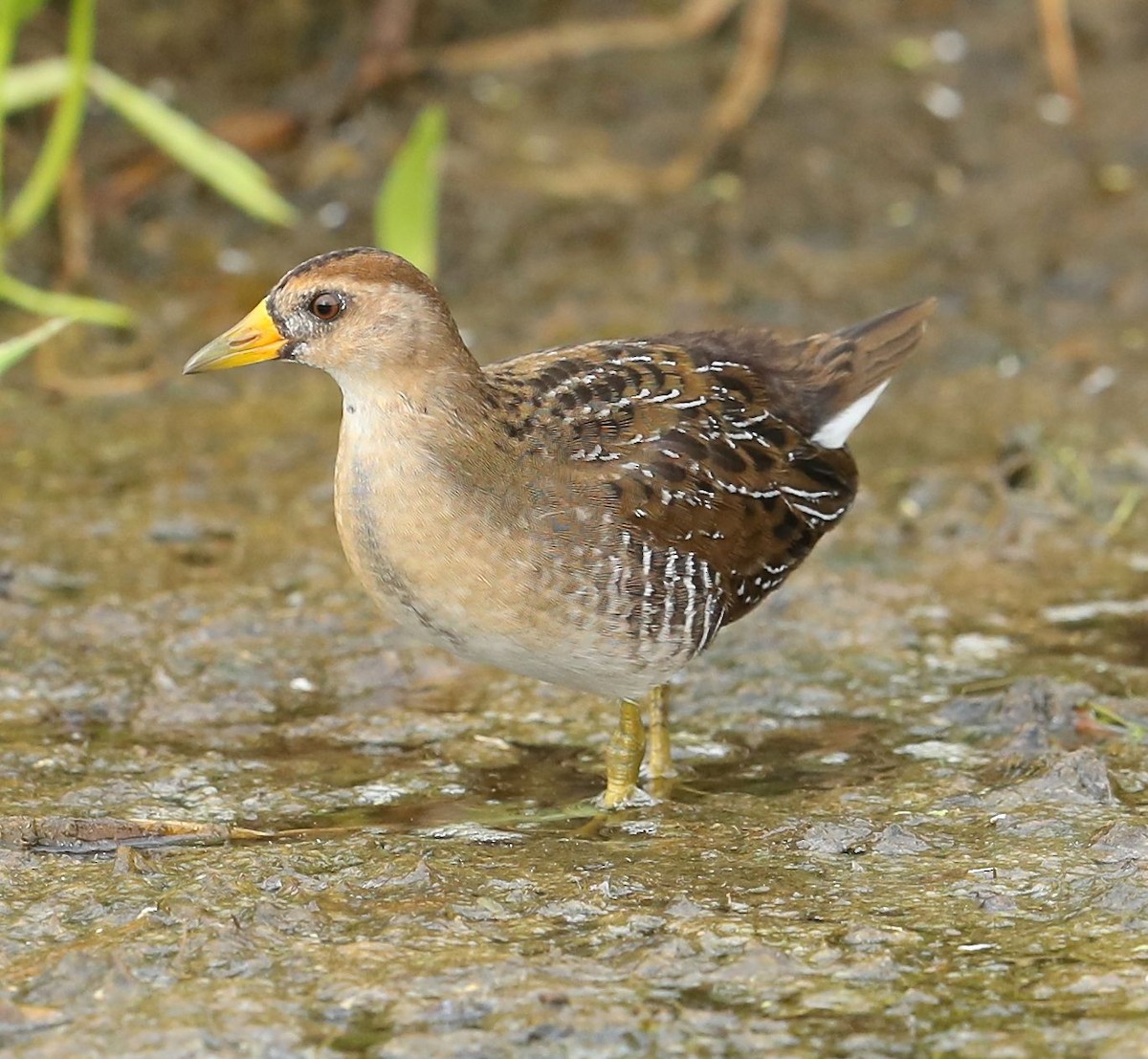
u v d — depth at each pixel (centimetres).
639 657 920
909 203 1652
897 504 1281
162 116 1423
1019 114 1728
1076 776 932
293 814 927
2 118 1458
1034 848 873
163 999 734
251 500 1289
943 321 1517
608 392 938
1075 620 1141
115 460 1342
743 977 753
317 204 1627
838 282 1555
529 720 1040
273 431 1389
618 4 1802
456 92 1734
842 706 1049
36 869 851
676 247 1598
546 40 1750
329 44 1733
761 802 941
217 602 1152
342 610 1148
